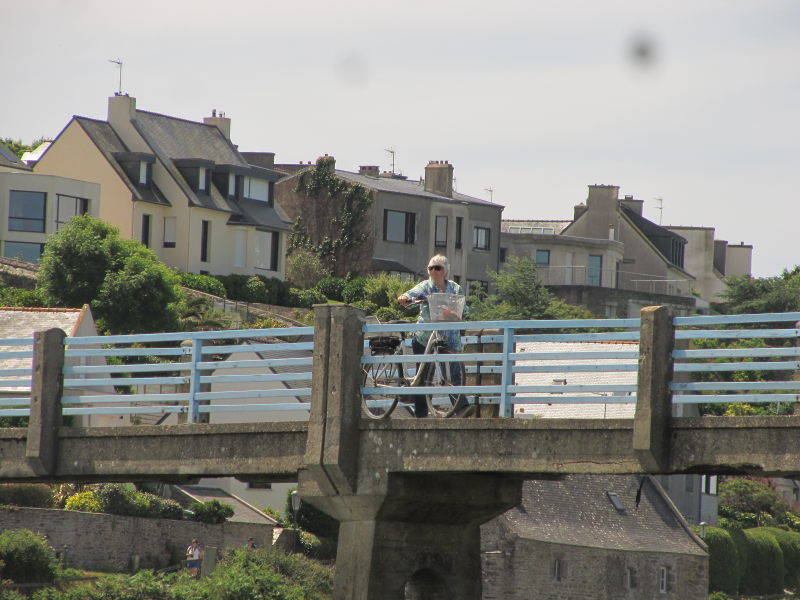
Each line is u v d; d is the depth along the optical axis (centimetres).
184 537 16950
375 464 7088
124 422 19412
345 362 7156
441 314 7212
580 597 19112
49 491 16300
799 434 5928
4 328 18688
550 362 16762
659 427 6241
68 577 14600
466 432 6806
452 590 7544
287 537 17812
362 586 7144
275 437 7412
